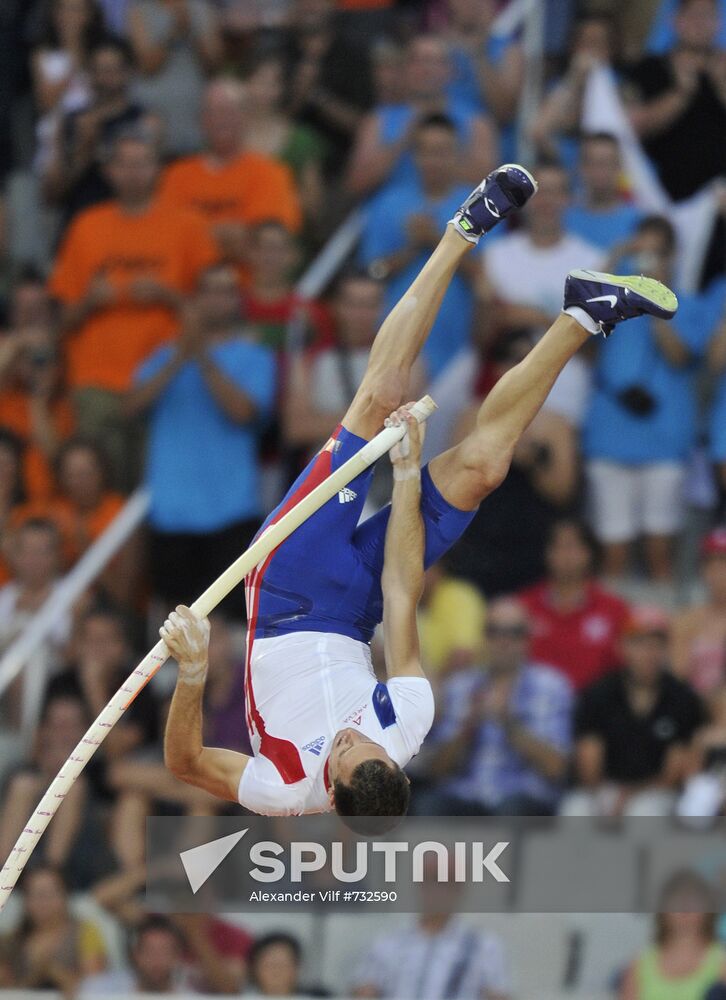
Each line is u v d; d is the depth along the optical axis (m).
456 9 41.47
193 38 43.56
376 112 41.47
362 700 21.53
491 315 37.56
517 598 35.88
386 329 22.73
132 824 33.53
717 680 35.00
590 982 31.08
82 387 39.19
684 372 37.62
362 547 22.59
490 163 39.84
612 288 21.80
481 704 33.16
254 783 21.67
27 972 32.09
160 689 36.78
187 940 31.72
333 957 31.50
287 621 21.95
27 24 46.78
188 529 37.38
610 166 38.84
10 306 42.50
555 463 36.81
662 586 37.84
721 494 37.56
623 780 33.12
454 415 37.56
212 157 40.97
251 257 38.69
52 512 38.97
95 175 42.97
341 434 22.59
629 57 42.72
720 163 40.94
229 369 37.22
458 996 30.77
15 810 33.75
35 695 36.44
